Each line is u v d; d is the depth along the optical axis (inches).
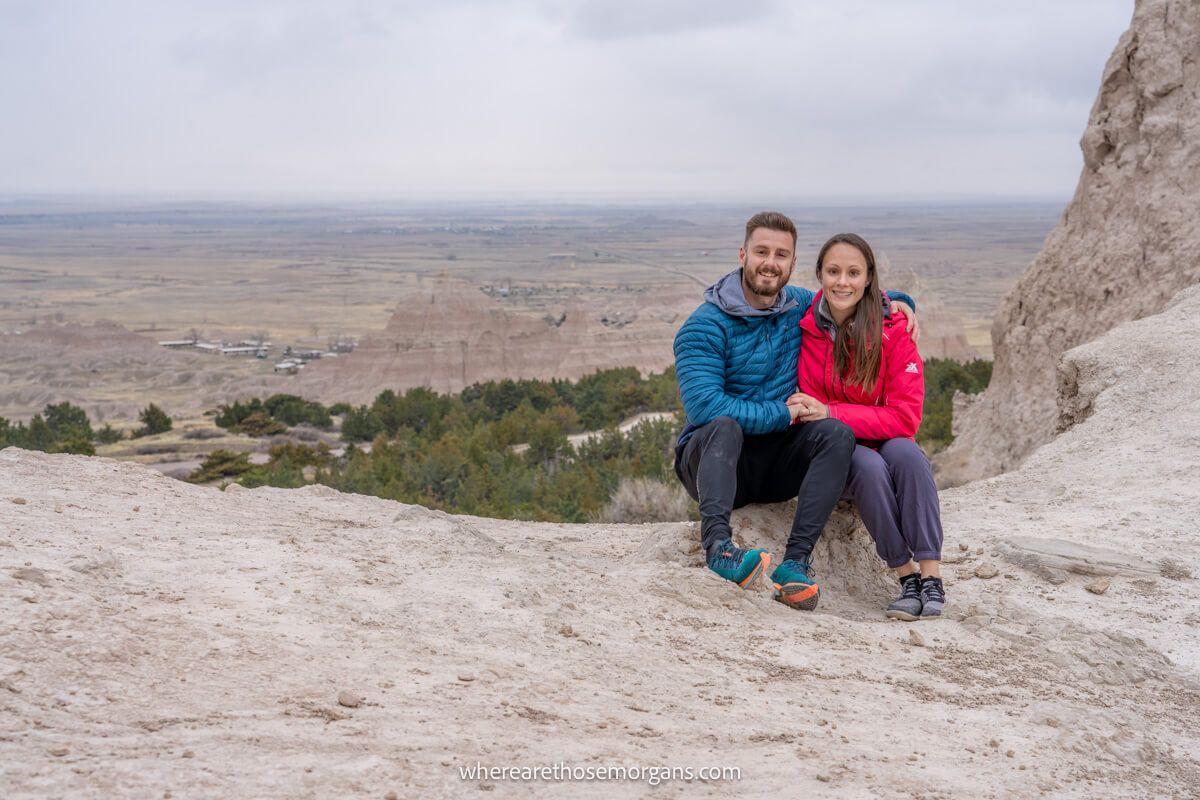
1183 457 333.7
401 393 6338.6
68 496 217.0
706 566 220.8
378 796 98.8
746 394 221.9
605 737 127.1
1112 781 142.3
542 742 121.0
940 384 1870.1
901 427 219.9
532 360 6683.1
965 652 198.4
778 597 209.3
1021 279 652.1
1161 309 542.0
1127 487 318.3
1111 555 252.1
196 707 114.0
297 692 123.5
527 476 1670.8
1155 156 575.5
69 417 3892.7
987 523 296.7
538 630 165.5
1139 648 205.8
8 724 100.5
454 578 184.4
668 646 173.8
